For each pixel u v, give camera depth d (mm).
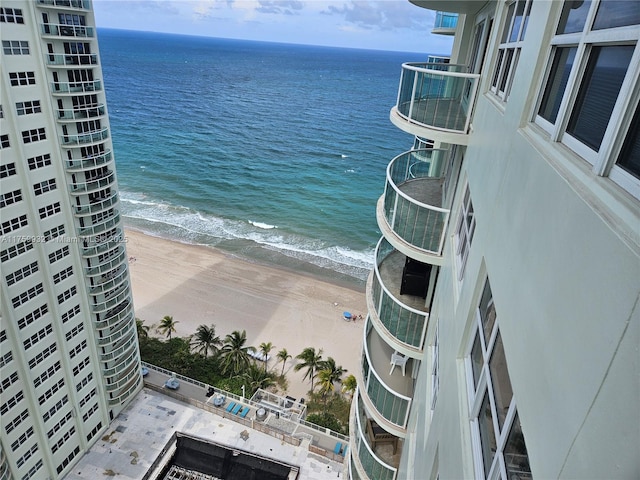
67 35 22359
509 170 4383
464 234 8117
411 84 9500
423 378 10305
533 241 3242
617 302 1880
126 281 31031
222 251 63531
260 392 38469
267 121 138875
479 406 4934
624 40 2463
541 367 2727
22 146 21000
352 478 15430
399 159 13172
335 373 37844
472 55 12984
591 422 1995
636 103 2258
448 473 5465
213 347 42438
